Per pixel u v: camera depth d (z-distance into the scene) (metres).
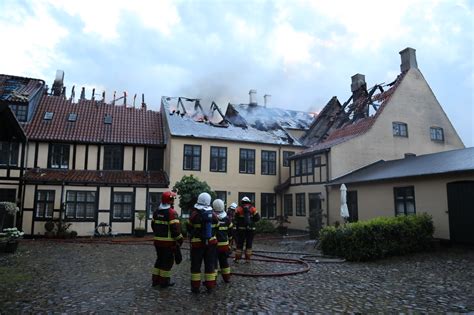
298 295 6.41
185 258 10.90
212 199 17.38
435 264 9.99
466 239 12.52
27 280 7.54
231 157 22.69
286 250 13.58
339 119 26.38
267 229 20.78
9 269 8.90
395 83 22.23
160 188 20.23
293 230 22.44
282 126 27.55
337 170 19.39
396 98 21.22
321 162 20.27
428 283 7.57
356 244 10.63
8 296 6.18
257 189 23.20
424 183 14.20
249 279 7.75
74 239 17.28
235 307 5.60
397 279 7.98
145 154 21.72
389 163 18.67
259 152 23.61
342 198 14.82
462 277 8.20
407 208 14.96
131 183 19.53
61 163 20.06
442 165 14.02
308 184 21.33
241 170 22.94
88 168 20.38
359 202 17.67
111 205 19.25
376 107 22.64
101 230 18.91
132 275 8.13
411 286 7.27
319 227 18.03
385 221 11.60
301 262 10.04
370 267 9.61
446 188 13.29
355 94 25.94
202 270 8.73
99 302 5.79
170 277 7.49
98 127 21.77
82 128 21.25
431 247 12.59
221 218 7.38
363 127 21.00
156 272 6.96
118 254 11.97
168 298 6.06
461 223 12.70
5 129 18.36
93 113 22.92
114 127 22.19
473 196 12.37
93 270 8.80
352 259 10.63
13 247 12.07
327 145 20.80
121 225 19.33
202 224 6.48
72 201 18.77
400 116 21.16
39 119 20.91
